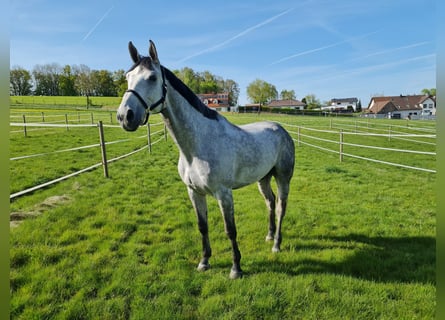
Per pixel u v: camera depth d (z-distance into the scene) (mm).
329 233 4301
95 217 4613
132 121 2398
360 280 2941
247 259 3455
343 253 3580
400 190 6828
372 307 2566
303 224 4605
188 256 3562
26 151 10453
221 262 3398
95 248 3656
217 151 2902
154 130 20781
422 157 11922
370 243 3955
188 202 5691
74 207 4949
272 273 3096
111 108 50031
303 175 8398
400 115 67688
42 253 3398
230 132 3107
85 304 2600
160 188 6664
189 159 2957
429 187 7133
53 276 2979
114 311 2543
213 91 84688
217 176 2918
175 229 4371
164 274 3104
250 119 36094
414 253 3600
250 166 3227
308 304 2609
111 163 9172
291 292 2744
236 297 2697
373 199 6066
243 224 4539
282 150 3793
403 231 4324
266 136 3531
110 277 3029
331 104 97250
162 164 9539
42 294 2701
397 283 2930
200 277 3059
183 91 2824
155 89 2568
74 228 4203
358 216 4957
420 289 2803
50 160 9016
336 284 2871
